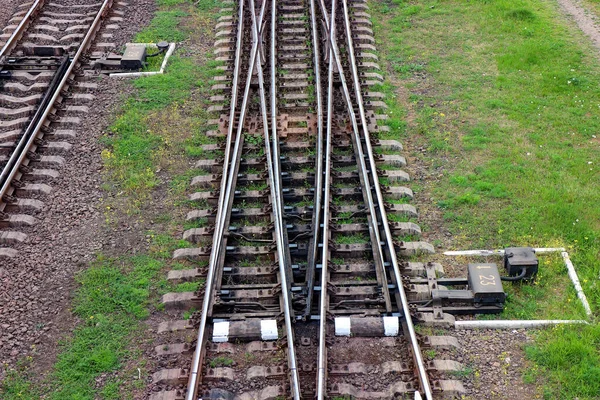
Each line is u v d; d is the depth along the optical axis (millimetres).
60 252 11875
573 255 11609
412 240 12086
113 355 10055
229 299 10734
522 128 14898
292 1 20344
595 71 16891
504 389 9484
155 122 15336
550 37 18562
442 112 15570
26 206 12773
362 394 9367
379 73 17109
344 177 13328
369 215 12336
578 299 10781
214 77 16891
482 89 16344
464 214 12633
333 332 10305
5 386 9617
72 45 18188
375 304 10820
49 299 10969
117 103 16016
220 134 14703
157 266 11578
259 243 11828
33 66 17328
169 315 10727
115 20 19531
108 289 11148
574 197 12781
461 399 9320
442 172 13742
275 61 17328
